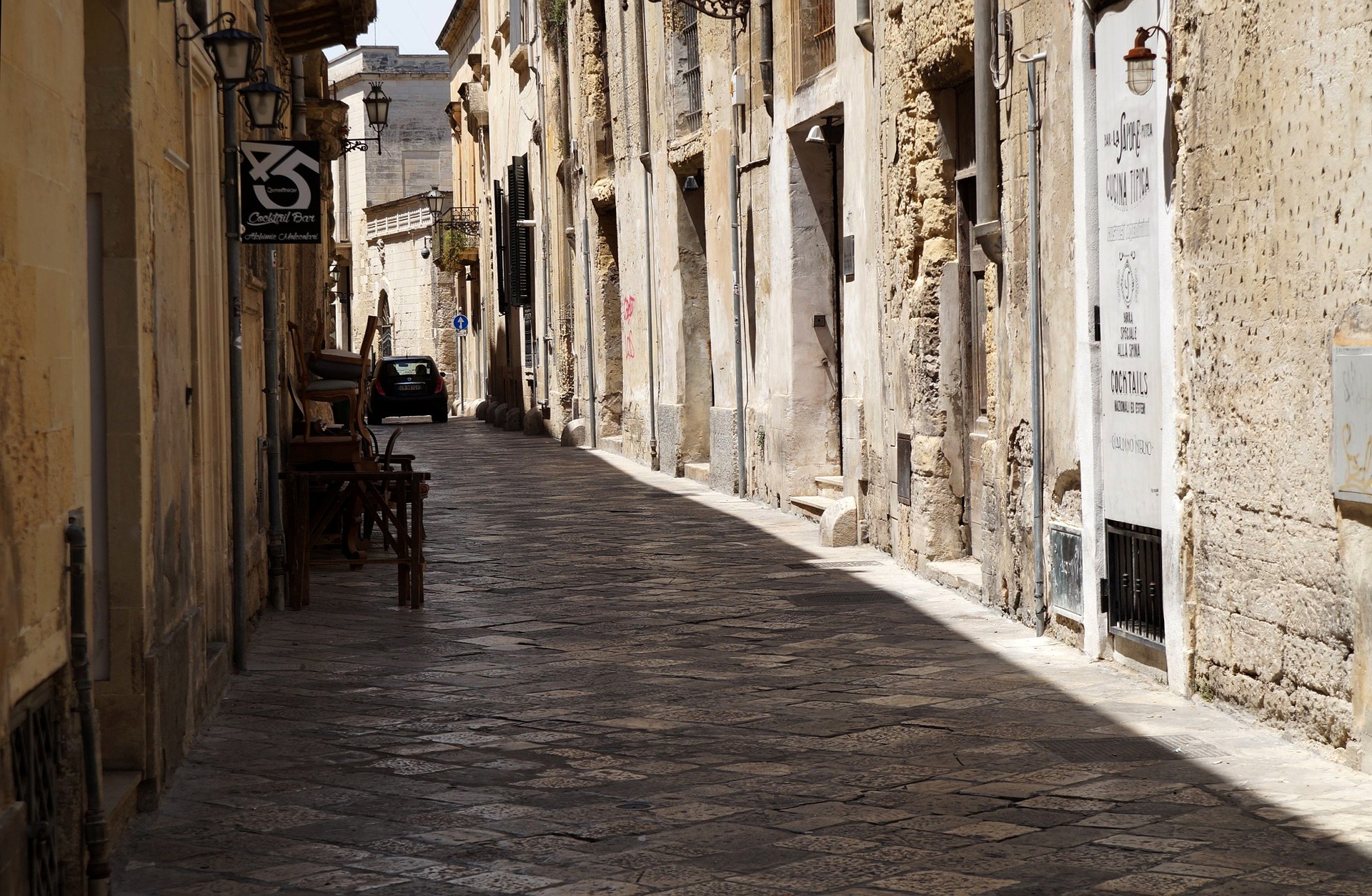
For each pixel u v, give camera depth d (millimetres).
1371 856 5441
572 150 31031
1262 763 6703
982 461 11680
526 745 7418
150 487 6496
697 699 8383
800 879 5348
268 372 11547
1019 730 7477
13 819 4195
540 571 13648
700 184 22594
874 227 14234
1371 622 6395
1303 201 6789
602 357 29734
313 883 5430
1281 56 6941
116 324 6301
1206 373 7727
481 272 49000
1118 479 8859
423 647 10094
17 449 4387
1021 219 10352
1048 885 5219
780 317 17766
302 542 11727
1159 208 8203
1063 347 9586
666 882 5352
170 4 7457
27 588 4480
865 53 14492
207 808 6410
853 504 14922
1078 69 9156
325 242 32531
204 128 8734
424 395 44438
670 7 22688
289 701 8492
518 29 37906
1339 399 6480
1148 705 7902
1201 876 5266
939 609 11117
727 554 14539
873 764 6914
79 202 5191
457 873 5500
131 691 6316
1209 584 7793
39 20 4719
